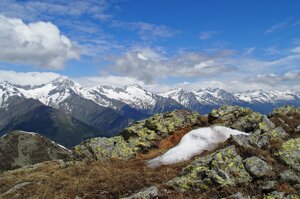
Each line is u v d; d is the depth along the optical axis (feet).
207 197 79.20
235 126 131.44
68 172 111.96
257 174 83.41
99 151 126.82
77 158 129.39
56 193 94.53
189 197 80.23
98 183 95.76
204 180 83.46
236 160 88.12
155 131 138.00
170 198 80.07
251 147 97.96
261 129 112.37
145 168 107.55
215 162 87.81
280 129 105.81
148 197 81.15
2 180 118.73
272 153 92.99
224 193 79.36
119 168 112.78
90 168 111.96
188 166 91.45
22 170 139.74
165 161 110.01
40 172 124.16
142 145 130.11
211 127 126.93
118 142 132.16
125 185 91.09
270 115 130.21
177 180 86.38
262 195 77.00
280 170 85.20
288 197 73.26
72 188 95.25
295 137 103.45
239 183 82.17
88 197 88.63
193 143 117.29
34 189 100.42
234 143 102.42
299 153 89.15
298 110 132.05
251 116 133.08
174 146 122.31
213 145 115.03
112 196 87.56
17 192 101.40
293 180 80.48
